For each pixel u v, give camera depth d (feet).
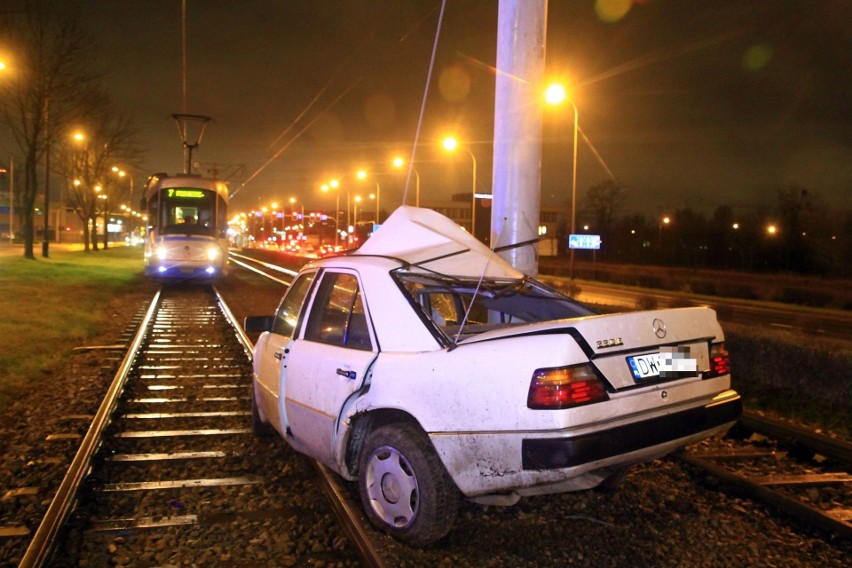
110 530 14.46
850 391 25.72
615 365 12.26
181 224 84.02
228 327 48.85
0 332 40.88
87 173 155.84
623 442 12.03
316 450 16.05
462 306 18.20
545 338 12.04
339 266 16.44
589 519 15.16
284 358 17.54
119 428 22.54
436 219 18.04
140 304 66.74
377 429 14.15
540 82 26.53
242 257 257.96
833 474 18.40
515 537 14.21
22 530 14.34
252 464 18.92
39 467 18.52
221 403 26.37
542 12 26.37
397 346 14.02
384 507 13.99
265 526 14.79
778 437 21.52
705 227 215.31
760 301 107.86
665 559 13.34
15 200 254.88
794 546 14.07
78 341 41.81
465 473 12.53
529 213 26.63
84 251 172.55
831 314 88.48
